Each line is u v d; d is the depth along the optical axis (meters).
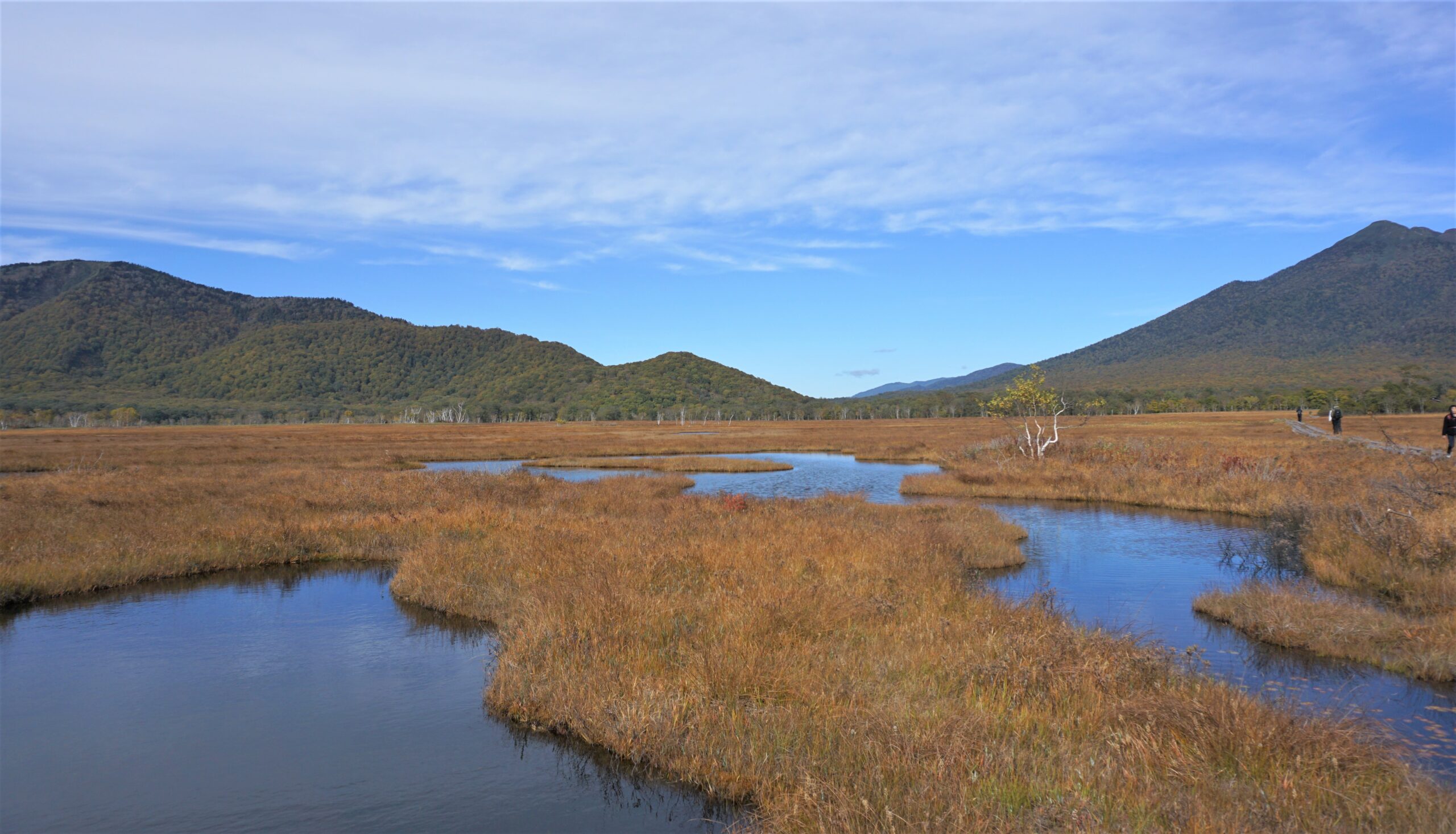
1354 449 30.12
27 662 9.44
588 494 23.52
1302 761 5.57
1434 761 6.29
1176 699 6.61
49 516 17.52
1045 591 12.73
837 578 11.40
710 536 14.87
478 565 13.16
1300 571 13.91
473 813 5.97
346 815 5.94
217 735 7.41
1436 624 9.42
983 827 4.72
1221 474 25.69
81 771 6.66
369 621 11.23
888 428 99.50
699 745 6.52
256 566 14.98
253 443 60.97
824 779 5.55
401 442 64.62
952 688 7.48
